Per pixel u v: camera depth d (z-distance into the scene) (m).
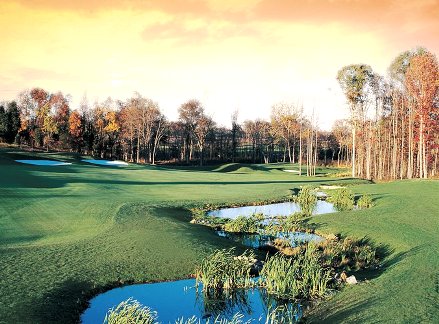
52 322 10.37
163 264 15.30
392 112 64.88
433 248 16.83
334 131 103.75
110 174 46.41
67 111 100.88
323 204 33.59
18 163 50.44
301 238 21.39
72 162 58.41
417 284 12.59
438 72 54.91
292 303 12.45
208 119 98.62
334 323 10.49
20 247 16.05
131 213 23.72
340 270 15.41
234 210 29.80
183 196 33.00
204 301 12.52
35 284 12.34
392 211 26.08
